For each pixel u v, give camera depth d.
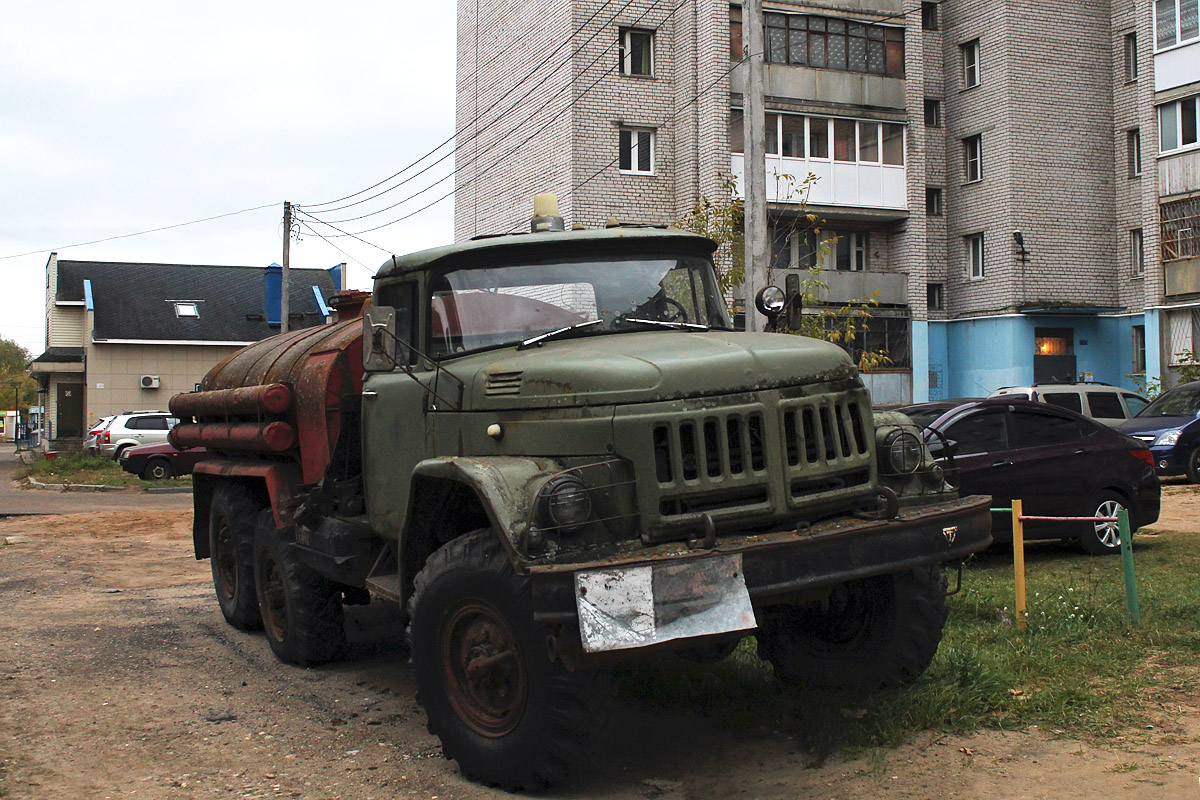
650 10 27.47
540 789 4.40
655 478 4.29
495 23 30.64
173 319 40.72
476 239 5.71
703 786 4.44
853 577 4.39
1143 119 26.14
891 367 29.38
